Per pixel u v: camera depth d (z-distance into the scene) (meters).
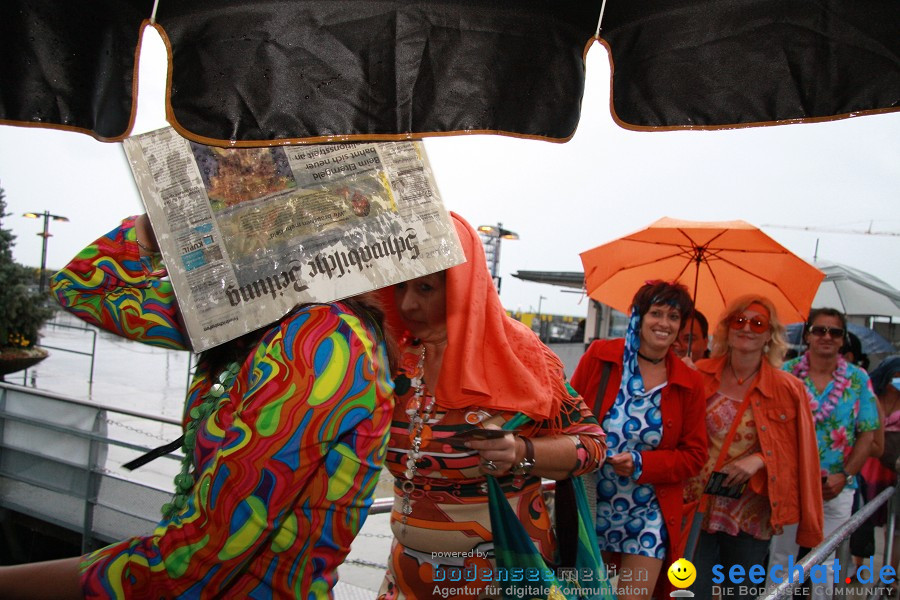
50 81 1.07
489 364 1.62
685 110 1.17
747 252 3.68
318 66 1.08
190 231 1.08
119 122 1.09
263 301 1.07
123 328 1.30
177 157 1.09
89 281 1.28
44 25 1.06
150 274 1.31
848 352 4.56
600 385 2.79
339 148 1.12
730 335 3.15
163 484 4.37
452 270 1.56
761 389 3.05
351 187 1.12
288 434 0.92
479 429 1.45
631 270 4.05
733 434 3.06
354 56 1.09
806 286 3.56
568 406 1.82
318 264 1.09
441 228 1.15
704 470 3.04
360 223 1.11
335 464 0.97
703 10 1.13
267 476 0.91
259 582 0.96
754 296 3.12
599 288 4.10
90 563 0.93
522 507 1.70
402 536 1.73
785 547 3.54
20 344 13.55
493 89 1.13
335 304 1.06
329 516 0.98
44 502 4.31
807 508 3.02
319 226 1.10
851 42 1.09
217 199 1.09
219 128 1.06
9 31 1.05
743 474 2.92
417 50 1.11
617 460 2.52
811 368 3.98
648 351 2.73
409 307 1.61
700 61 1.16
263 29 1.07
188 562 0.90
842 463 3.84
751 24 1.13
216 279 1.07
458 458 1.62
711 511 3.09
